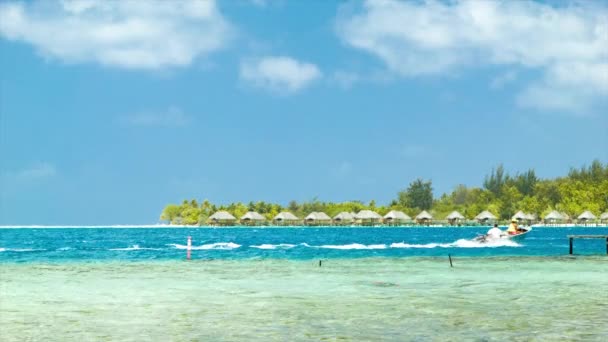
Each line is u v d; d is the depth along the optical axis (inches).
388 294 986.7
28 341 624.4
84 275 1341.0
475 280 1204.5
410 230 6569.9
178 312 803.4
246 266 1588.3
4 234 5639.8
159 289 1066.1
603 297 938.1
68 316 773.3
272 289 1062.4
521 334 647.8
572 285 1107.3
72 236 4904.0
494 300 907.4
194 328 690.8
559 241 3302.2
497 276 1285.7
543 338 626.8
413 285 1117.7
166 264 1678.2
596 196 7637.8
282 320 739.4
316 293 1004.6
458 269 1466.5
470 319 738.8
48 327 697.6
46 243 3371.1
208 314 787.4
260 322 725.9
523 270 1433.3
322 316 768.3
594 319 735.7
